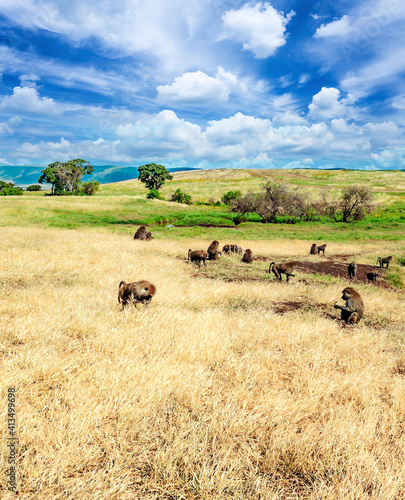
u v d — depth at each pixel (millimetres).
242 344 5531
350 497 2459
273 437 3047
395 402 3863
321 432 3240
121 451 2711
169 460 2615
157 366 4023
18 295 6504
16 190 84938
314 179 118938
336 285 12117
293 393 3957
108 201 58406
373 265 17672
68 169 84312
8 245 12188
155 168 88375
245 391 3797
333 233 36281
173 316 6266
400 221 49719
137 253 13891
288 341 5746
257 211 48781
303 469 2754
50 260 10242
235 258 16422
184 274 11398
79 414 2945
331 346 5797
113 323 5586
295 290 10578
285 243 24969
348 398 4008
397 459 2949
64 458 2514
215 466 2664
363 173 137500
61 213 38531
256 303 8703
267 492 2445
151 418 3213
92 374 3771
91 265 10477
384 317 8672
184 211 51188
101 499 2260
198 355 4699
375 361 5273
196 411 3346
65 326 5156
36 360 3822
